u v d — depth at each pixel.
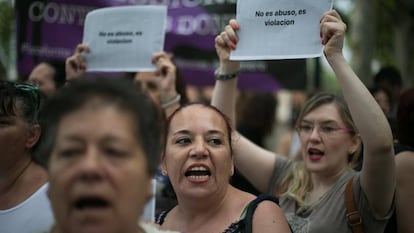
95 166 1.27
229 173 2.49
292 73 4.91
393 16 8.85
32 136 2.42
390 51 10.88
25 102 2.40
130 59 3.65
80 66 3.72
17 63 4.44
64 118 1.33
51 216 2.28
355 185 2.62
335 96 3.06
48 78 4.21
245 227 2.27
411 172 2.71
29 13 4.42
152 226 1.72
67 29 4.43
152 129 1.39
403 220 2.70
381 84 4.98
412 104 2.84
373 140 2.40
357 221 2.59
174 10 4.78
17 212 2.32
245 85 4.98
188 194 2.41
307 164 3.04
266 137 5.29
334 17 2.58
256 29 2.88
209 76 4.75
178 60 4.76
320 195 2.96
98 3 4.46
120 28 3.68
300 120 3.11
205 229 2.39
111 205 1.28
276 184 3.20
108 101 1.34
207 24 4.73
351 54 8.38
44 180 2.41
